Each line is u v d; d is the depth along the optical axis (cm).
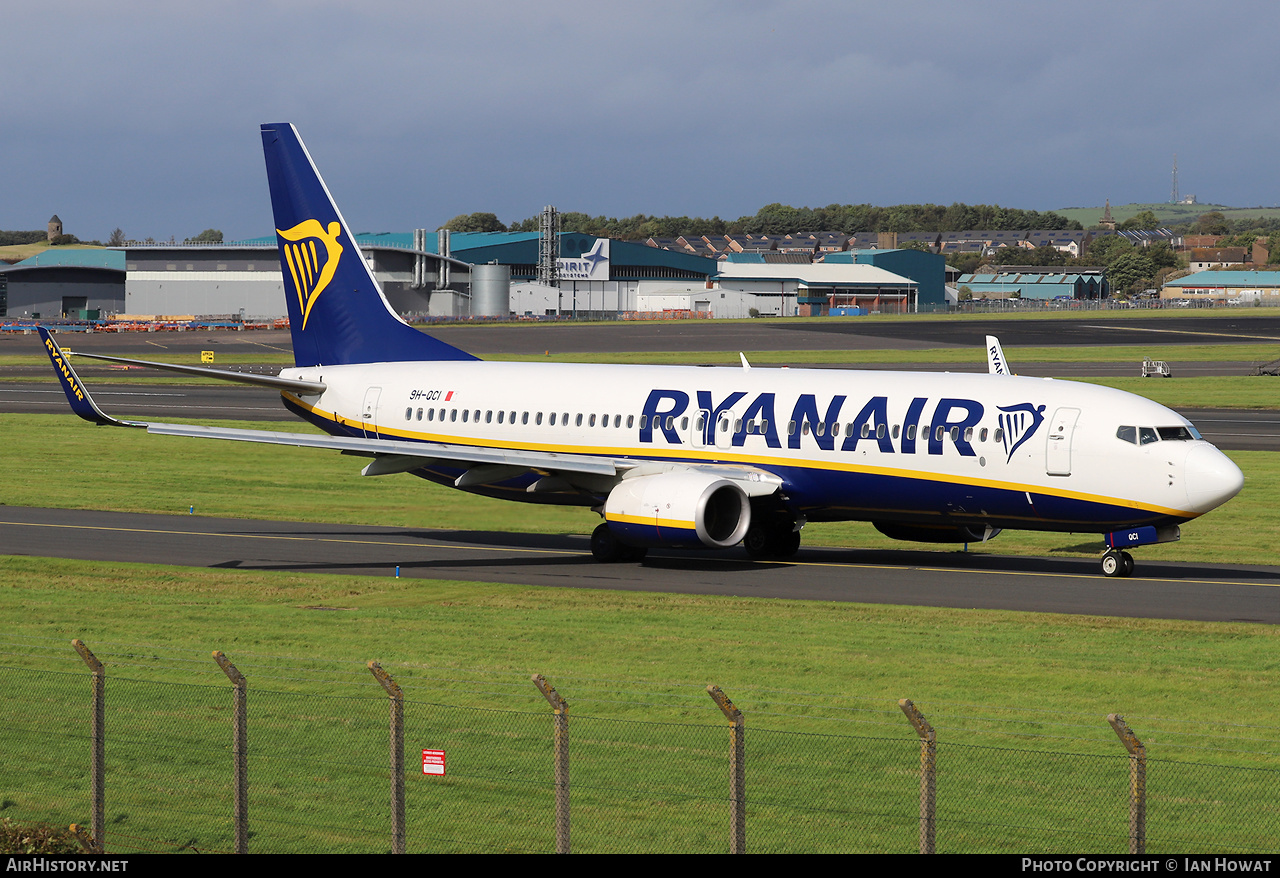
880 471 15100
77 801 7562
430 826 7144
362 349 19312
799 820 7112
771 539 16300
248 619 12462
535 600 13450
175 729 8806
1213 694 9631
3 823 7162
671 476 15212
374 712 9175
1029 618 12375
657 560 16188
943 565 15750
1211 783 7688
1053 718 9006
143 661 10706
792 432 15625
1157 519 13975
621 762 8088
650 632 11806
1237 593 13688
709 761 8088
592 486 16588
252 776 7925
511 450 17425
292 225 19488
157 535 17800
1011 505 14625
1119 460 13975
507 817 7238
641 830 7019
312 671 10344
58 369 16112
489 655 10906
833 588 14100
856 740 8475
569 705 9319
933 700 9456
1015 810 7256
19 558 15775
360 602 13388
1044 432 14338
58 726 8862
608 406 16850
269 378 18425
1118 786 7644
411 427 18212
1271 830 6975
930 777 5903
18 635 11706
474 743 8469
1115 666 10469
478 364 18438
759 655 10856
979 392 14988
